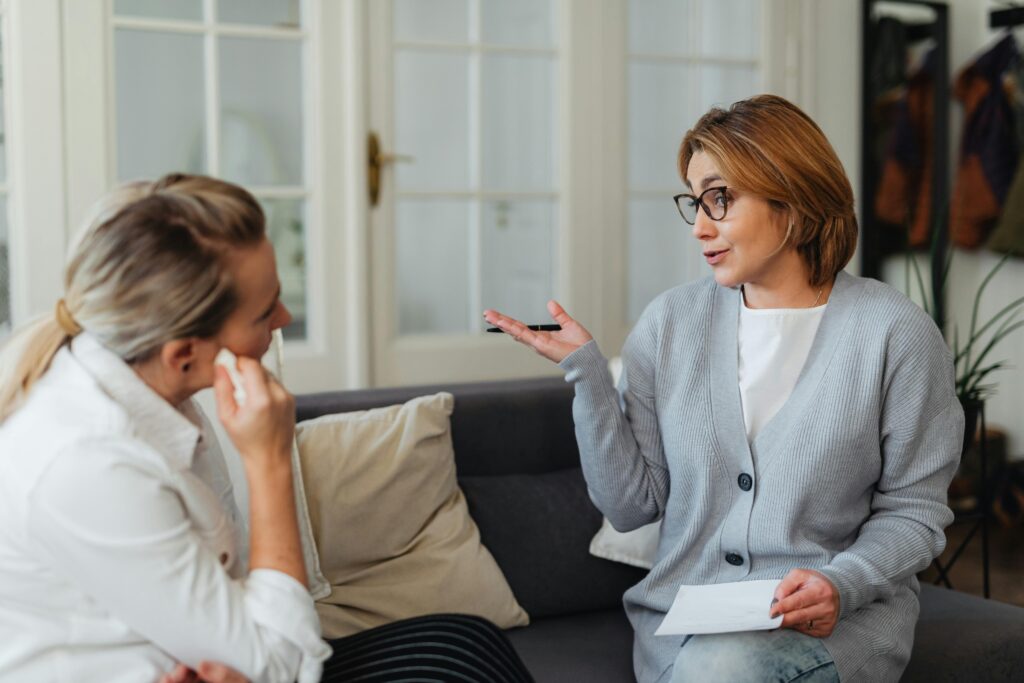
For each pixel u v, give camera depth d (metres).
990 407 4.36
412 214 3.58
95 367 1.20
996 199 4.14
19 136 2.92
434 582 1.95
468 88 3.62
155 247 1.17
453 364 3.65
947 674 1.80
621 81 3.81
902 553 1.63
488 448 2.22
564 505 2.16
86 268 1.19
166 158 3.17
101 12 3.00
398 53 3.51
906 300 1.72
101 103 3.02
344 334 3.44
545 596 2.09
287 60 3.31
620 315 3.90
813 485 1.67
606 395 1.79
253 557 1.22
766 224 1.69
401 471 1.98
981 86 4.17
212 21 3.18
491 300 3.72
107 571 1.13
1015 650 1.89
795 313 1.74
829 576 1.55
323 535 1.92
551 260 3.81
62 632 1.16
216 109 3.21
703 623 1.52
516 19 3.67
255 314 1.25
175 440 1.23
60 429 1.15
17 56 2.90
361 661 1.42
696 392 1.78
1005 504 4.03
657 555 1.86
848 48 4.15
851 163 4.19
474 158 3.65
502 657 1.44
